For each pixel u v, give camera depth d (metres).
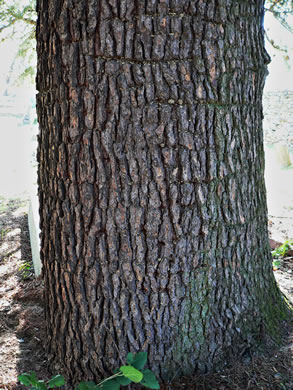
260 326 2.28
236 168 2.05
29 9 4.13
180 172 1.91
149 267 1.97
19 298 3.23
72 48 1.83
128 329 2.04
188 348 2.09
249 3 2.00
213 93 1.90
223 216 2.05
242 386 2.04
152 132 1.85
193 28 1.81
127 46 1.78
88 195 1.93
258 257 2.30
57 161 1.98
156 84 1.82
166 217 1.94
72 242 2.01
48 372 2.26
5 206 6.96
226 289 2.13
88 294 2.04
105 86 1.82
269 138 11.58
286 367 2.15
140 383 2.00
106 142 1.86
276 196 7.68
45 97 2.02
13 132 15.45
